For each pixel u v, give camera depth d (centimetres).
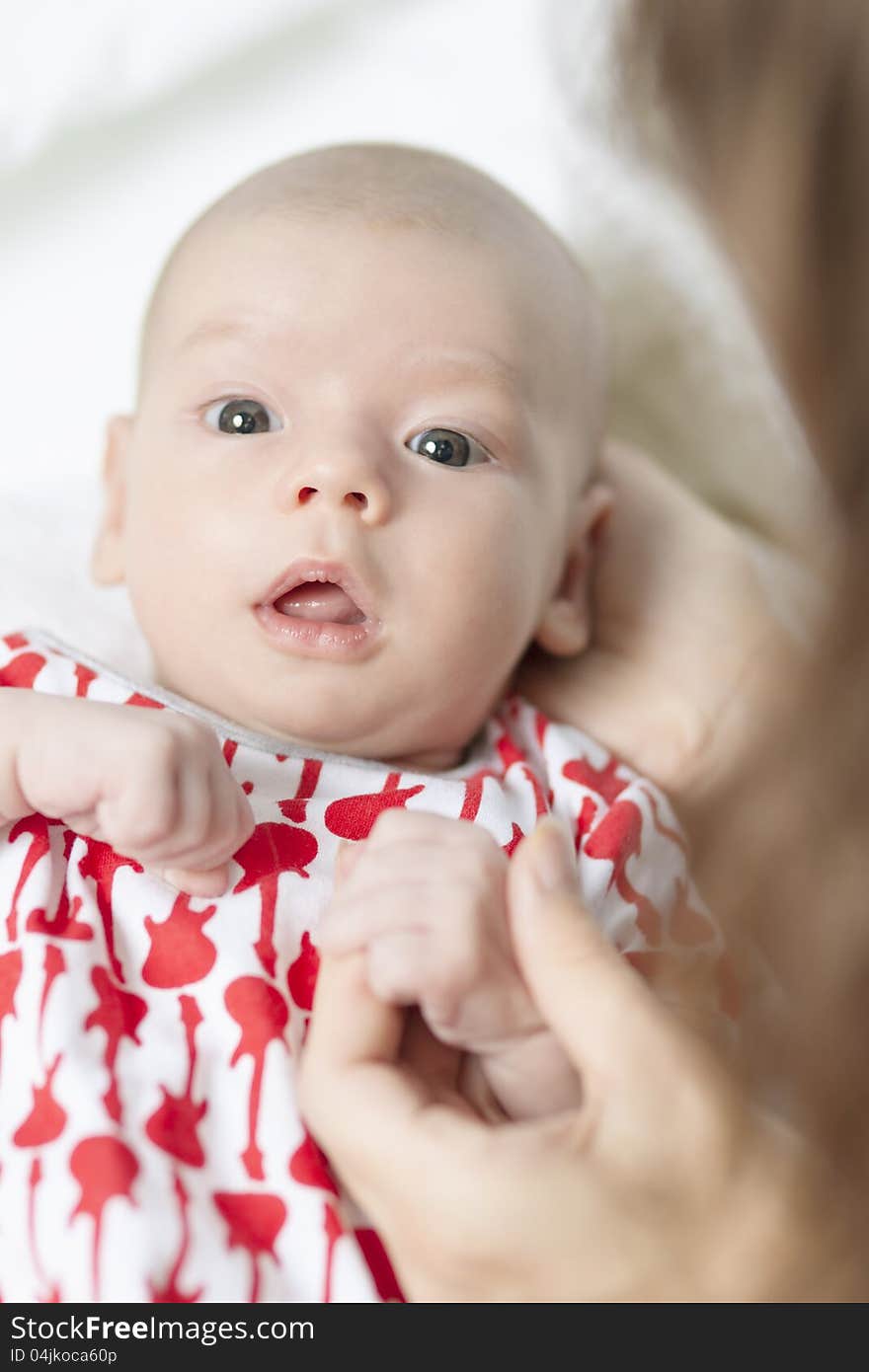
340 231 114
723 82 81
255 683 107
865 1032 65
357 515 105
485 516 111
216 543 106
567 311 126
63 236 221
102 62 233
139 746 91
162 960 94
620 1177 70
